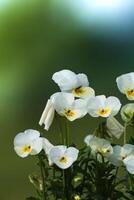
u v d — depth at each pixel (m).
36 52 4.14
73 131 1.92
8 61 3.98
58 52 4.14
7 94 3.20
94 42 4.09
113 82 3.45
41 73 3.76
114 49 4.00
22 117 2.77
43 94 3.27
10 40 4.27
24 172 1.71
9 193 1.57
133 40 4.04
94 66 3.80
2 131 2.52
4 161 1.84
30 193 1.56
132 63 3.87
